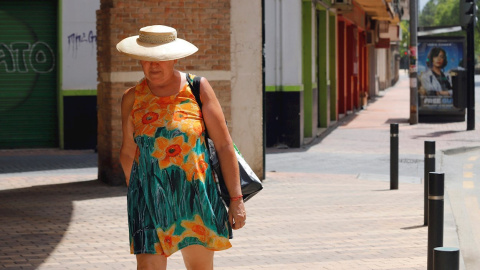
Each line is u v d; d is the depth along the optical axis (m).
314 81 27.20
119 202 14.16
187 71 16.33
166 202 6.17
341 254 10.04
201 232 6.20
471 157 21.59
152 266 6.25
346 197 14.81
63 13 22.92
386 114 39.94
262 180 17.06
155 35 6.28
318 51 30.48
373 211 13.29
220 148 6.36
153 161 6.19
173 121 6.20
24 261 9.70
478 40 151.75
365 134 28.58
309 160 21.02
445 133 28.47
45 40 23.36
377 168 19.45
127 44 6.27
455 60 33.16
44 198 14.64
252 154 16.88
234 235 11.27
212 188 6.28
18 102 23.42
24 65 23.31
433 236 8.09
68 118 23.16
